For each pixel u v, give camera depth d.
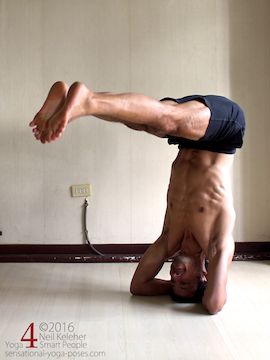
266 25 3.53
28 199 3.55
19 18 3.46
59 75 3.49
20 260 3.45
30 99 3.50
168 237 2.68
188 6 3.50
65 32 3.48
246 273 3.16
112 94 1.87
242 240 3.60
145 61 3.51
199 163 2.55
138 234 3.59
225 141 2.50
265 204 3.60
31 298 2.63
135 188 3.57
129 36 3.49
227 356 1.94
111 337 2.11
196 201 2.52
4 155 3.53
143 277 2.65
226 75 3.54
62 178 3.55
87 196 3.56
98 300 2.61
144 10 3.49
